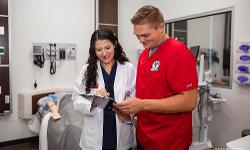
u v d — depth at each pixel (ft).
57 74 12.84
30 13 11.93
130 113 4.38
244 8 9.59
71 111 8.93
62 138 8.16
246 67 9.46
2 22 10.94
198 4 11.55
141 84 4.53
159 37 4.14
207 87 9.23
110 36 5.23
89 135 5.38
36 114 11.43
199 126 9.36
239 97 9.93
